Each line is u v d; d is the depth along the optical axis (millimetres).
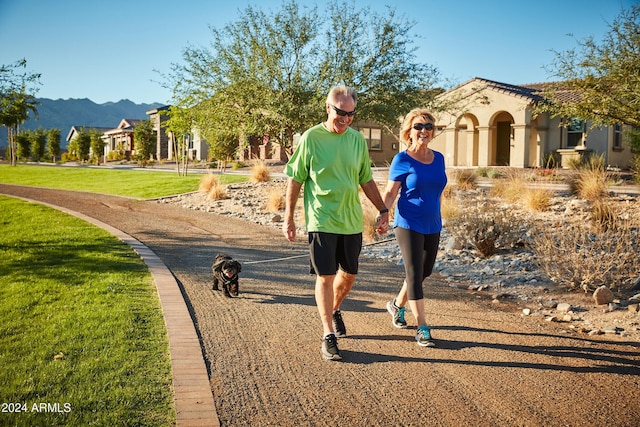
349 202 4141
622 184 14984
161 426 2973
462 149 29609
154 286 6039
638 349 4316
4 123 14461
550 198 11281
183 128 20781
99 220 11828
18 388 3332
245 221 11875
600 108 10305
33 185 22906
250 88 13883
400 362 4051
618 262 6164
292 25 14109
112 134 63062
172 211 13438
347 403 3383
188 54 14414
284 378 3736
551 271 6328
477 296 6039
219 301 5676
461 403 3398
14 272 6559
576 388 3611
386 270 7324
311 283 6539
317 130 4078
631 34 9859
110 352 3971
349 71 14086
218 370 3832
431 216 4449
